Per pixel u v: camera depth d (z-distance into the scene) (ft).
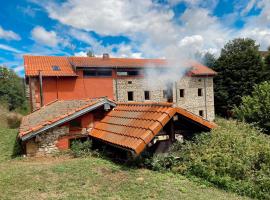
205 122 30.86
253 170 23.94
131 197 18.38
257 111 54.08
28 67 70.44
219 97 114.42
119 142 27.17
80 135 33.91
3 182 21.17
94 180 21.72
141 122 28.58
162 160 26.99
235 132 30.99
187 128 31.83
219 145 27.45
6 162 29.63
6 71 105.29
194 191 20.49
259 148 26.45
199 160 24.99
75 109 33.45
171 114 27.37
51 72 69.41
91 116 34.96
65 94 71.15
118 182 21.42
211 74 95.66
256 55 112.57
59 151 32.19
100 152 31.71
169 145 29.66
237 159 24.11
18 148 36.14
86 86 73.92
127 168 25.54
